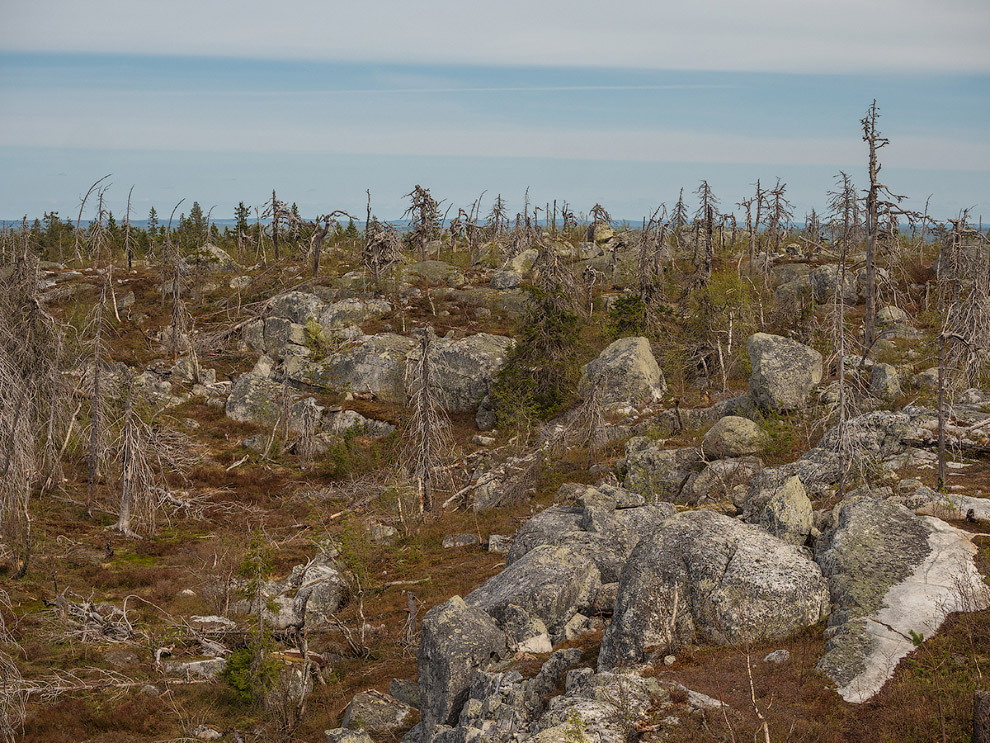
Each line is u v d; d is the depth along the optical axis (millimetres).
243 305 72625
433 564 30562
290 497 41625
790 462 29562
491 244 84125
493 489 37656
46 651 24281
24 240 41531
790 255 73688
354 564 27172
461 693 17062
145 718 20688
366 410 52156
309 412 48906
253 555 24531
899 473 24859
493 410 50938
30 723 20125
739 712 12742
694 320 51156
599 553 22188
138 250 94125
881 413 29000
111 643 25344
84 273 79062
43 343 39938
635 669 15203
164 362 61094
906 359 41312
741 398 37531
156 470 43875
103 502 39781
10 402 29672
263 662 21422
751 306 53469
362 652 24188
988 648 13680
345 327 63906
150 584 30688
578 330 51438
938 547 17547
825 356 38562
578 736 12031
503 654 18094
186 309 71000
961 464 24984
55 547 33500
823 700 13008
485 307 66688
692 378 49438
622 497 28391
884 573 16609
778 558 16625
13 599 27828
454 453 44812
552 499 35406
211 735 19953
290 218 87125
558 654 16953
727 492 28812
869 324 40469
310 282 74188
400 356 56062
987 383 31906
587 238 93250
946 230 47938
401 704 19688
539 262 64250
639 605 16219
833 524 20031
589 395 41688
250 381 56031
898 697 12656
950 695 12266
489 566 28844
